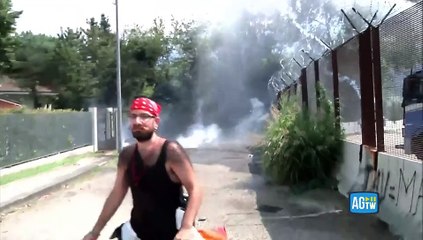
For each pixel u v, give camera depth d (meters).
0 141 15.48
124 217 8.66
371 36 8.42
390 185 7.39
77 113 23.25
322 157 10.63
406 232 6.40
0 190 12.27
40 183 13.33
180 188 3.65
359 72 9.16
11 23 30.38
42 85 46.62
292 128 11.16
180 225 3.56
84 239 3.83
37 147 18.28
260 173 13.83
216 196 10.46
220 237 3.78
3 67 32.72
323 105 11.31
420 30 6.42
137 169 3.59
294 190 10.37
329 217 7.87
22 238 7.80
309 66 13.79
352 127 10.02
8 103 46.88
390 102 7.84
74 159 20.09
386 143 8.07
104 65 42.84
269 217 8.23
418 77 8.21
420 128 7.67
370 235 6.66
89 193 12.10
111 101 43.19
